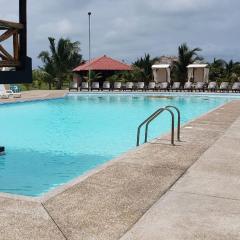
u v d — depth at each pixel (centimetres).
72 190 502
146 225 389
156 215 417
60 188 512
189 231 374
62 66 4338
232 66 4428
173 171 607
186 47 4078
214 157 711
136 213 422
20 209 430
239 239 357
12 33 844
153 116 878
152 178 565
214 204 454
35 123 1656
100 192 496
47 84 4500
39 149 1079
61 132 1403
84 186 521
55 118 1819
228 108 1722
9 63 838
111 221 399
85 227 383
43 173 809
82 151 1051
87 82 3756
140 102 2639
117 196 480
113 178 562
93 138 1273
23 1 857
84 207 439
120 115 1944
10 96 2583
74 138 1270
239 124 1170
